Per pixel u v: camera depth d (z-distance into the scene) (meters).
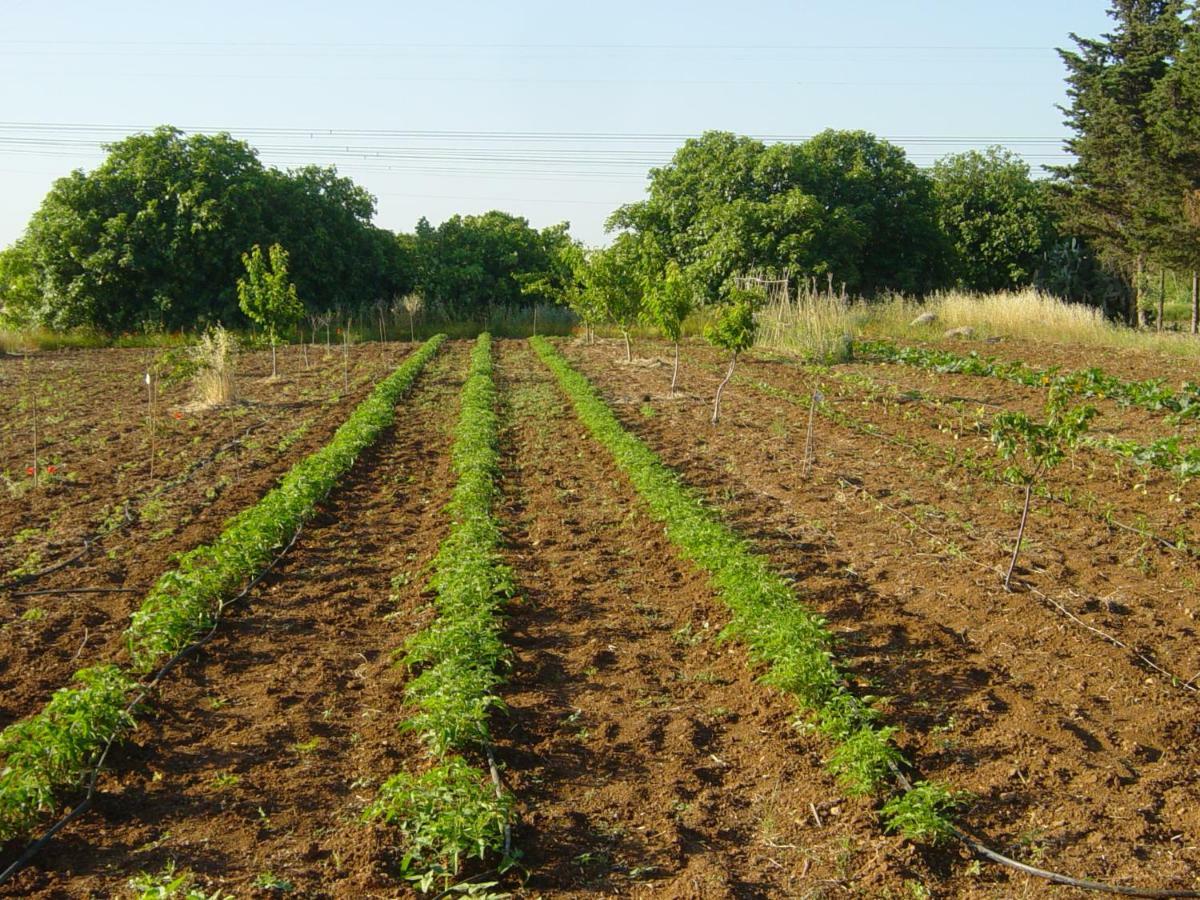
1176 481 13.19
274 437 17.31
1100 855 5.53
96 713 6.48
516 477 14.36
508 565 10.34
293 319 24.42
